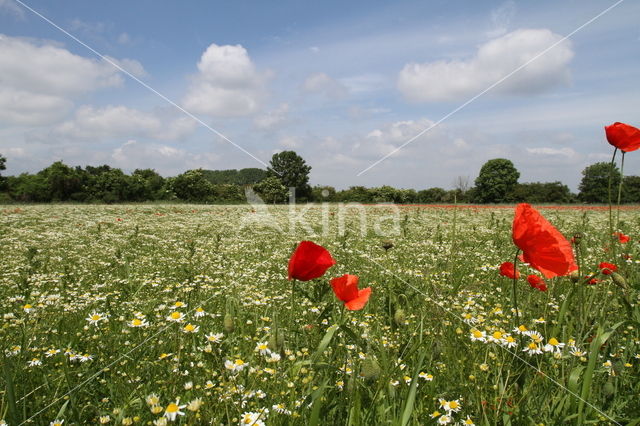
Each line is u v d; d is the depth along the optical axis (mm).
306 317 2906
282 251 7449
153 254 7250
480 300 3531
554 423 1497
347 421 1419
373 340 2174
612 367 1734
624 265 2660
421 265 5664
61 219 14500
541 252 1481
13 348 2299
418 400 1705
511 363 1792
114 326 2949
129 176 38625
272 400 1680
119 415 1545
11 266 6031
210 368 1974
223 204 29344
